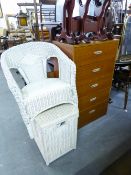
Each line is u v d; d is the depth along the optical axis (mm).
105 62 1564
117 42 1564
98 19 1504
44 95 1221
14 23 5211
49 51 1567
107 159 1367
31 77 1628
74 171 1270
